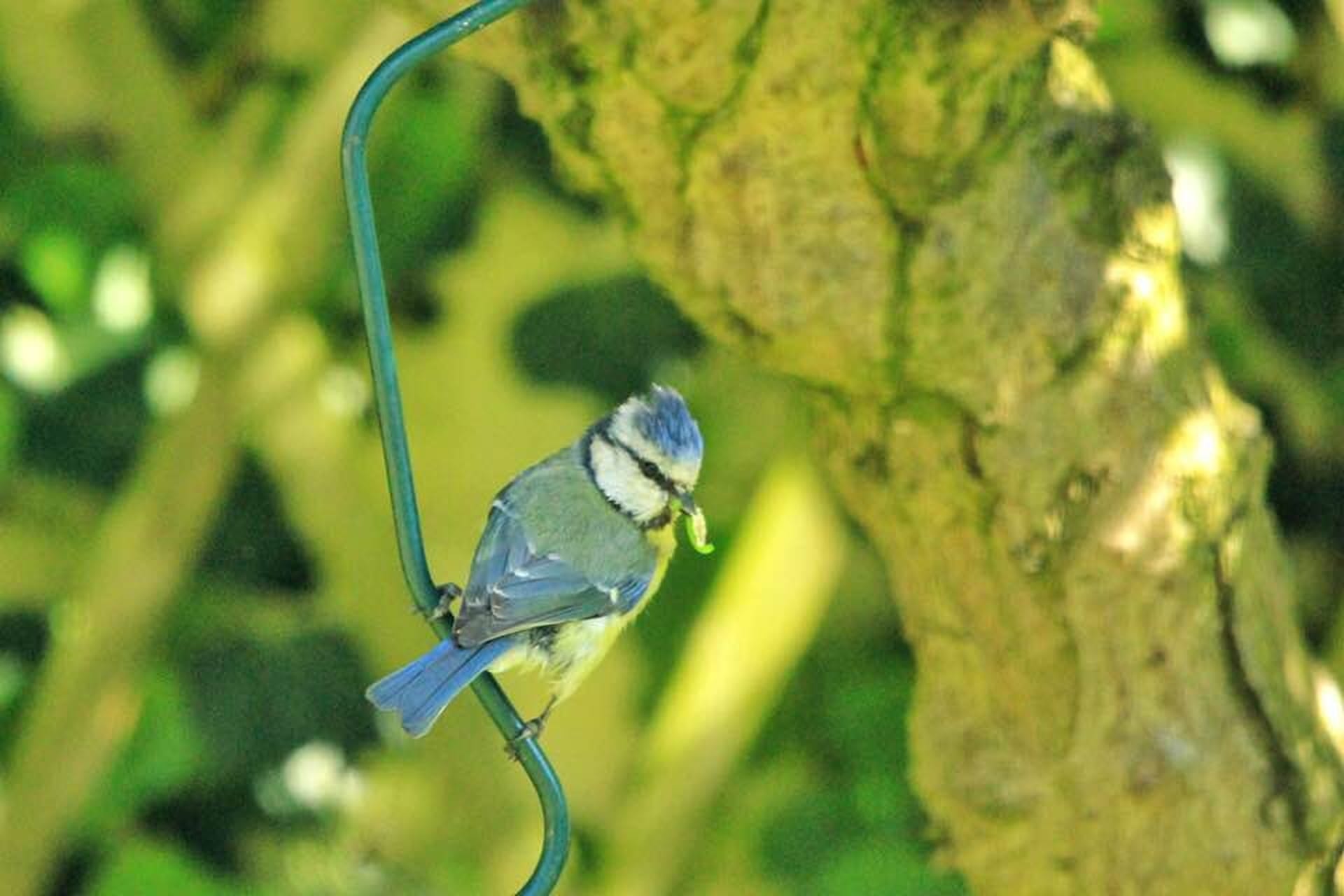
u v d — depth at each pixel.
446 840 12.56
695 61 8.10
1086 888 9.23
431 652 7.43
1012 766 9.26
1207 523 8.92
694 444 8.34
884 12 7.98
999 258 8.57
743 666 12.11
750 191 8.43
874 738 12.56
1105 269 8.72
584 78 8.29
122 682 11.51
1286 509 13.00
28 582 12.69
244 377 11.42
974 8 7.89
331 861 12.84
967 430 8.84
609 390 12.74
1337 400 12.59
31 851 11.50
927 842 10.80
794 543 12.17
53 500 12.71
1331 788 9.23
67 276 12.34
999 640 9.17
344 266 12.46
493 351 12.71
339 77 11.52
